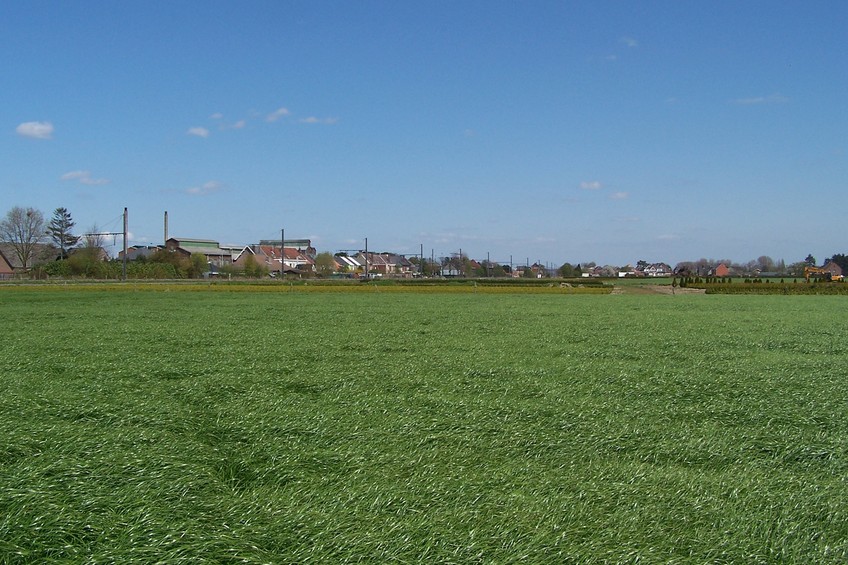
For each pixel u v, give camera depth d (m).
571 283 110.31
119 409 12.74
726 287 91.94
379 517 7.21
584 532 6.90
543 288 89.50
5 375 16.89
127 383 15.64
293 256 195.50
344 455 9.56
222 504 7.54
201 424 11.69
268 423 11.57
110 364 18.70
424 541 6.58
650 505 7.62
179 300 57.31
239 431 11.16
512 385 15.72
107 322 34.00
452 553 6.31
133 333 28.20
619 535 6.82
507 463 9.38
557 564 6.21
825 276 132.88
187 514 7.20
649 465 9.32
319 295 70.81
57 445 9.83
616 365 19.23
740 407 13.33
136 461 8.91
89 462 8.84
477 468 9.14
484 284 100.19
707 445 10.30
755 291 91.50
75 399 13.55
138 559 6.07
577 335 28.28
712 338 27.27
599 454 9.92
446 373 17.55
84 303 51.81
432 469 8.99
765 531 7.00
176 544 6.36
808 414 12.77
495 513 7.37
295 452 9.70
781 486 8.47
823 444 10.47
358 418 12.05
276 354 21.22
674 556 6.38
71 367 18.22
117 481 8.30
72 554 6.23
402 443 10.34
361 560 6.20
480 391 15.06
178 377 16.92
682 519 7.26
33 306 47.72
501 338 26.78
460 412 12.66
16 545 6.26
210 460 9.38
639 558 6.29
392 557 6.23
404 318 37.81
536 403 13.51
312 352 21.89
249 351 21.94
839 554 6.57
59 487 7.89
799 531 7.03
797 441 10.55
